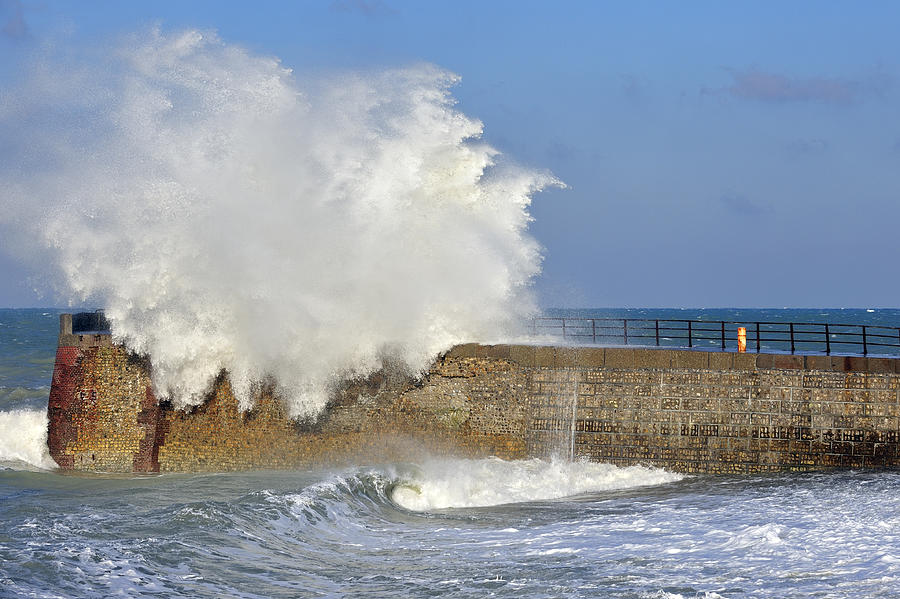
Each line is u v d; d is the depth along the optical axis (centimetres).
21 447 7469
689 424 7012
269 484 6406
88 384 7288
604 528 5316
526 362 7100
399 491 6322
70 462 7250
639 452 7025
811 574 4191
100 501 5838
